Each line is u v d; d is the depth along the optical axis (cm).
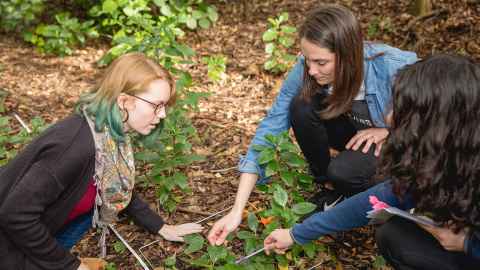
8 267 216
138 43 385
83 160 207
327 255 270
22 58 532
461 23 485
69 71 505
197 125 395
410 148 170
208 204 311
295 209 254
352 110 268
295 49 523
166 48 365
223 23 593
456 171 168
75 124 208
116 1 510
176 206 308
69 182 208
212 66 447
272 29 463
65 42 530
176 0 549
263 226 290
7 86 471
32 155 202
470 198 172
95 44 563
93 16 569
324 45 228
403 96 169
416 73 168
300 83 271
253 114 411
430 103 164
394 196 209
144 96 208
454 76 163
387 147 180
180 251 276
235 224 249
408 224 215
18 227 202
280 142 262
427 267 211
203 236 284
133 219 281
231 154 358
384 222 221
